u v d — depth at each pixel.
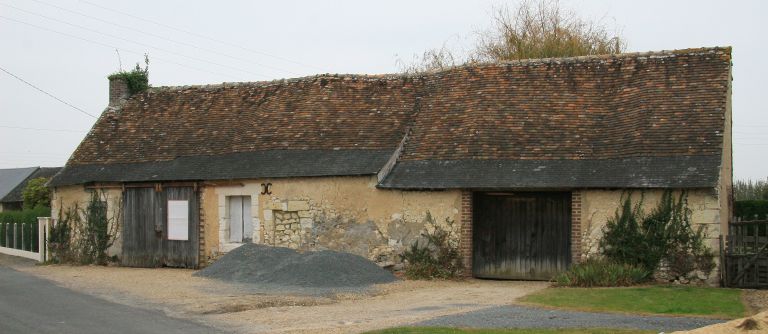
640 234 15.63
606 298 13.12
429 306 12.87
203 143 21.70
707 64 17.94
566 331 9.99
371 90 21.47
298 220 19.00
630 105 17.77
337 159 18.97
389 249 17.83
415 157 18.28
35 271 19.78
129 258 21.50
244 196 20.06
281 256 17.50
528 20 31.66
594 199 16.20
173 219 20.83
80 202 22.50
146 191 21.33
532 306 12.51
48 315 11.84
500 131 18.06
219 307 12.61
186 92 24.38
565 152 17.09
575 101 18.53
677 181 15.20
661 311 11.82
